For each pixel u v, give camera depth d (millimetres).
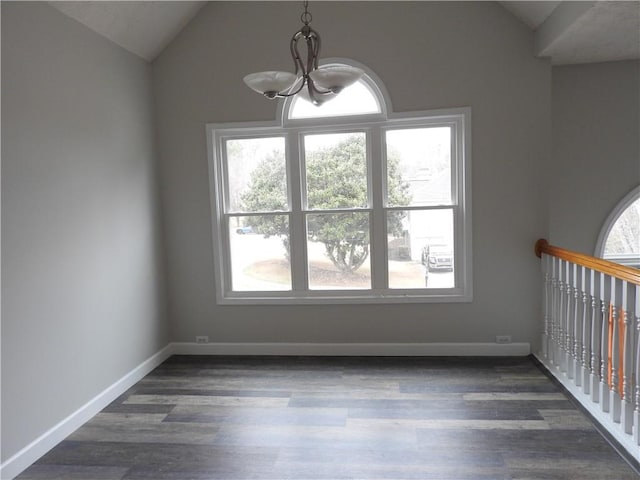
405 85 3541
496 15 3422
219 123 3752
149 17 3273
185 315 3982
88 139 2932
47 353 2523
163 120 3818
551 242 3963
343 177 3766
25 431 2352
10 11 2299
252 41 3662
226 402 3016
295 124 3697
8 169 2271
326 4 3557
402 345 3762
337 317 3814
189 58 3742
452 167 3652
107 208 3131
